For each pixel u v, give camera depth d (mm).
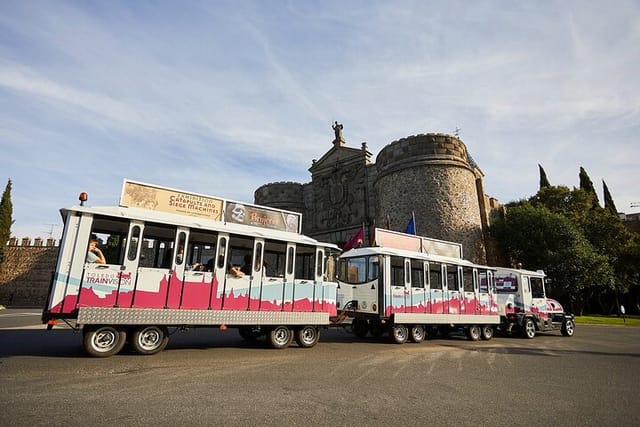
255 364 8852
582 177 57125
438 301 16109
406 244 17141
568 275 32062
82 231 8938
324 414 5375
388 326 14555
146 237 10383
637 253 38875
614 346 15422
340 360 9875
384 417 5352
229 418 5078
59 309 8391
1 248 41531
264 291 11438
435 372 8750
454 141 32219
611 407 6309
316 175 42250
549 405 6285
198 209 11312
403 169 31984
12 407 5203
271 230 12305
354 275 15453
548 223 33750
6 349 9812
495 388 7348
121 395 5957
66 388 6234
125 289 9211
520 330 19203
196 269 10523
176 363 8578
